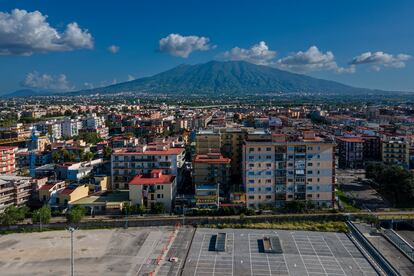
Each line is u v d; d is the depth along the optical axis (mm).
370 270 124000
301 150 180625
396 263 126750
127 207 172250
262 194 181750
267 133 195750
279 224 164625
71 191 181125
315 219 168375
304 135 196375
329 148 180250
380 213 172000
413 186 185000
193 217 167375
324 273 121875
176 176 195625
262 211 175125
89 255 135500
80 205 175000
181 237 152125
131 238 151250
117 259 132000
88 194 190875
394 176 192000
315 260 131250
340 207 180000
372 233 153125
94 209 175625
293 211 174000
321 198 182000
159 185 177000
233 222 165875
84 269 124688
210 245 144000
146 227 163625
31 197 189250
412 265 125438
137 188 176750
